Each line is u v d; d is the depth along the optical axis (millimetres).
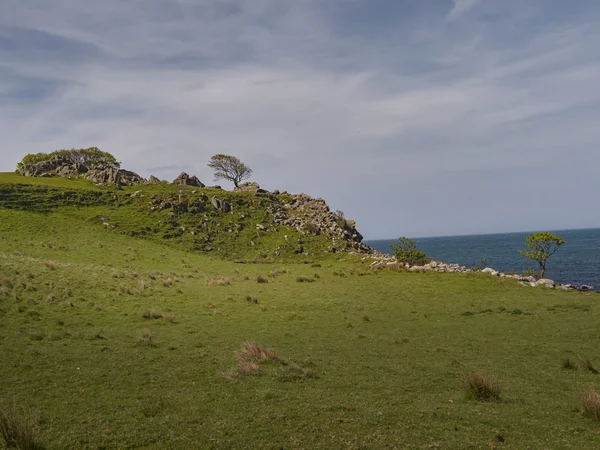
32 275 32094
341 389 13750
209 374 15445
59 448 9102
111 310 27828
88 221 70500
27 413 11141
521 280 44406
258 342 22000
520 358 18953
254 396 12805
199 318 27828
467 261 113062
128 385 14000
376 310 32094
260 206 91375
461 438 9500
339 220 92375
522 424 10453
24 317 24031
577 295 37906
